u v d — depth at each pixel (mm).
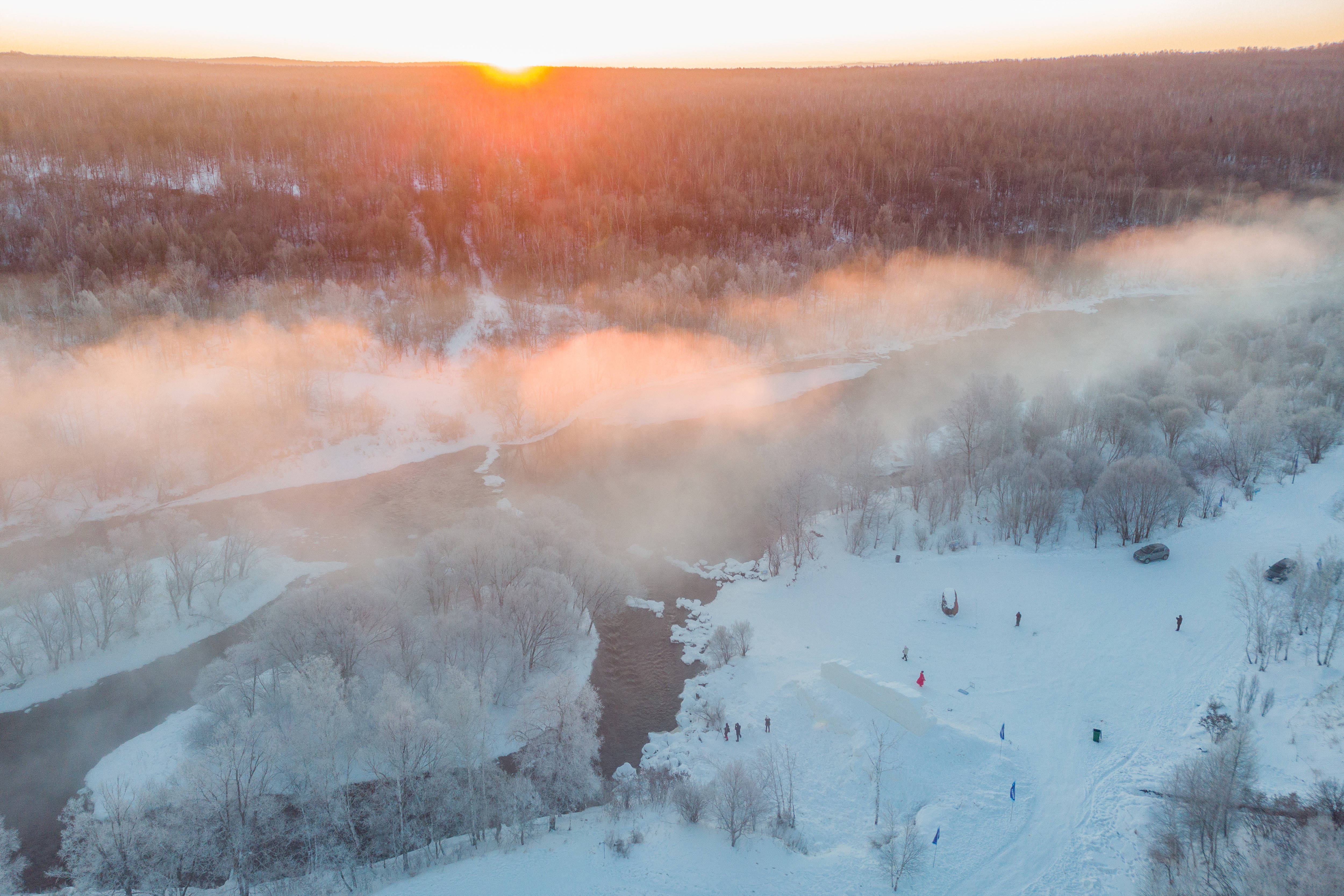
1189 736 54562
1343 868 36625
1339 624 56875
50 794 54156
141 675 66000
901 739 56094
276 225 170875
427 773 53875
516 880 45938
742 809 49094
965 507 88688
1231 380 103625
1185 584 70688
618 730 61938
